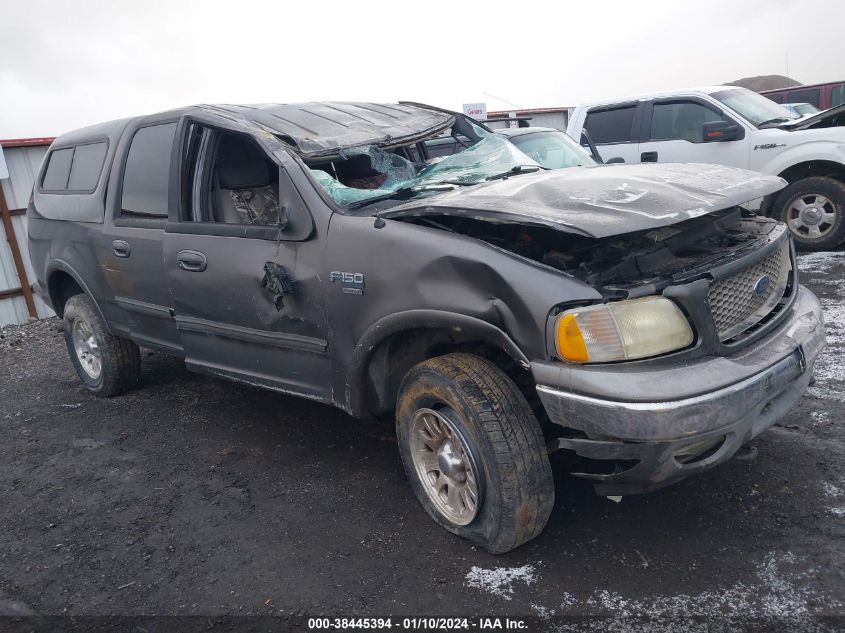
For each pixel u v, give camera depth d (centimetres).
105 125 472
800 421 365
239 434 425
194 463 390
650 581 254
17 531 332
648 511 298
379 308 290
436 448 293
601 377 229
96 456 412
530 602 249
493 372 265
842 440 340
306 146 344
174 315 399
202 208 377
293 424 434
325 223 310
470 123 450
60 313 535
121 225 426
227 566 288
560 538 285
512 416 257
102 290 459
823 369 431
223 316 365
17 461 416
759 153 759
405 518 311
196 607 263
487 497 263
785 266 301
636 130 857
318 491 344
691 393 226
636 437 225
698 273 250
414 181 363
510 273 247
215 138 381
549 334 239
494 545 268
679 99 827
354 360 306
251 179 382
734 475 318
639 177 302
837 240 730
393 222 290
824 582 243
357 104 434
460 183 351
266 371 359
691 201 264
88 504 353
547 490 260
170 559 296
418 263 274
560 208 258
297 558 288
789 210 756
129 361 497
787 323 279
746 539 272
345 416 438
